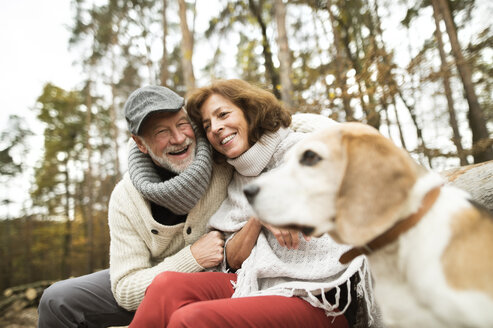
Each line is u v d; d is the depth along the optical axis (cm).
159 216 220
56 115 2200
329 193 122
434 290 103
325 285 156
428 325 107
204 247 199
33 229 2277
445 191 119
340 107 598
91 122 2239
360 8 1274
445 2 1024
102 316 218
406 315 112
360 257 167
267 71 832
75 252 2256
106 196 2108
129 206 212
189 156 215
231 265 198
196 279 172
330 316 161
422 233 110
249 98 198
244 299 147
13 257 2308
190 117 224
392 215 109
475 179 207
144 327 155
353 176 115
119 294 197
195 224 216
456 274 101
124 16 1574
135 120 205
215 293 174
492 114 1281
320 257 172
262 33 826
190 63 777
